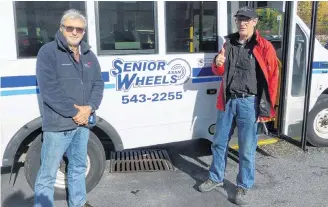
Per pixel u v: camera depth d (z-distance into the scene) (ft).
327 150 16.40
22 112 10.97
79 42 9.43
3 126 10.83
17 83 10.80
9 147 10.93
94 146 12.02
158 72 12.55
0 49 10.53
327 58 16.03
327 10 15.62
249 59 10.89
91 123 10.11
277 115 16.55
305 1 15.47
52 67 9.13
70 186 10.82
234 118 11.69
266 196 12.21
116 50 11.91
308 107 15.33
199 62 13.16
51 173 9.84
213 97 13.66
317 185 13.00
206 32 13.15
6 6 10.46
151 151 16.15
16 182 13.08
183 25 12.69
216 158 12.28
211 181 12.52
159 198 12.12
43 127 9.58
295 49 15.81
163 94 12.80
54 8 11.07
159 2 12.20
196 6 12.80
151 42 12.35
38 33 10.96
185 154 15.92
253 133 11.39
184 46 12.87
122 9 11.80
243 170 11.72
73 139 10.23
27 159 11.34
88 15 11.41
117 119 12.30
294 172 14.02
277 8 15.80
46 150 9.69
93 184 12.27
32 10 10.81
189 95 13.23
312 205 11.68
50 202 10.04
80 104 9.64
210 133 13.89
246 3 14.29
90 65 9.79
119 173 13.96
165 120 13.02
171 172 14.11
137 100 12.44
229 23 13.50
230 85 11.27
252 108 11.12
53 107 9.17
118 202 11.86
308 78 15.01
